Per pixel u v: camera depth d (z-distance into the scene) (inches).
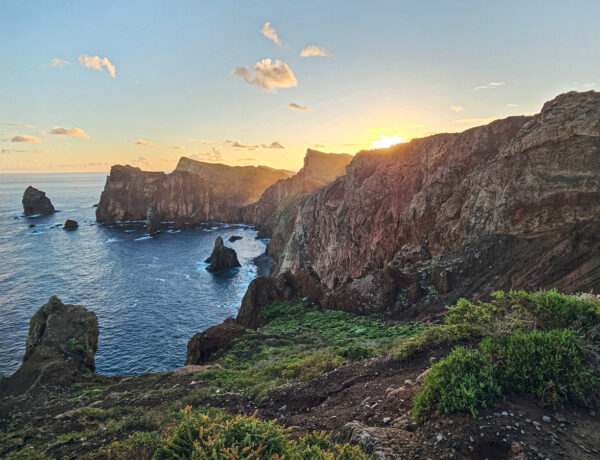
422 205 1533.0
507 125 1446.9
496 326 383.2
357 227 2016.5
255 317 1594.5
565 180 1010.7
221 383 622.5
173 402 547.5
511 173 1181.7
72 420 534.3
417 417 283.7
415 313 1170.0
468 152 1510.8
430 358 425.1
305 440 275.1
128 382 776.3
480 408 264.7
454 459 228.4
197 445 223.5
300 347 909.2
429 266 1294.3
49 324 1165.1
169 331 1966.0
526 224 1069.8
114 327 2015.3
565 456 217.2
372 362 499.8
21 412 675.4
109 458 337.7
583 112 1027.9
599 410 259.4
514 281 1013.2
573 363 283.0
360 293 1401.3
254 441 233.6
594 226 933.2
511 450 225.1
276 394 489.4
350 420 350.9
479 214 1259.2
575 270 911.0
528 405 267.1
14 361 1641.2
